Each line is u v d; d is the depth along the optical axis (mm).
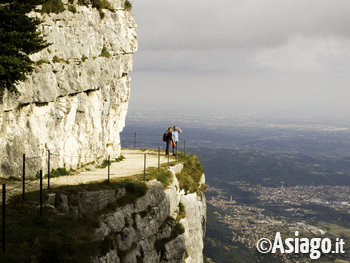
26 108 22812
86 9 28141
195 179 34812
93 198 20062
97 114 29859
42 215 17547
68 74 25719
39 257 15367
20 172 22328
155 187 24297
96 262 17328
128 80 36312
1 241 15055
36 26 22719
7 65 19203
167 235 23984
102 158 31000
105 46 31109
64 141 25891
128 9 35875
